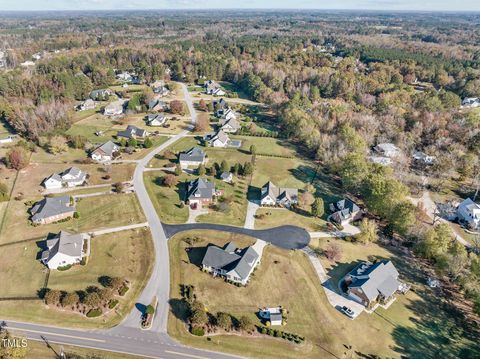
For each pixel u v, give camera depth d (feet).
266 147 390.42
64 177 292.40
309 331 173.37
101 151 341.21
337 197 295.28
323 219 262.47
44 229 238.89
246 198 285.84
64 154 351.67
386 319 182.29
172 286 196.13
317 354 163.02
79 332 168.86
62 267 204.95
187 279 201.26
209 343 165.78
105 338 166.20
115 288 189.16
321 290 198.08
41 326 171.22
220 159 355.56
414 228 231.50
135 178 310.45
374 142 391.65
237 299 189.47
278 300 190.08
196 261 214.90
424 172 342.44
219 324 170.81
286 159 362.74
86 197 278.87
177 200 277.64
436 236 219.61
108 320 175.32
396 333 175.32
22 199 271.90
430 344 171.12
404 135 379.96
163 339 166.71
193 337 168.14
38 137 369.91
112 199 276.82
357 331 174.70
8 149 355.15
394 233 251.80
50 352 158.51
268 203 274.98
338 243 237.04
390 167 313.53
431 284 206.39
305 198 276.62
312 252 227.20
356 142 349.61
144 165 335.67
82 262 208.85
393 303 192.54
